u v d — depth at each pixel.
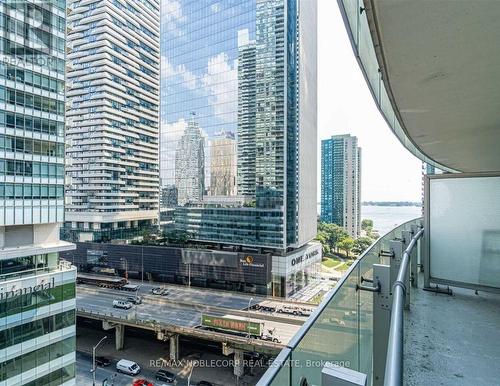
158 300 27.22
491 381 1.38
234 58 33.16
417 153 4.93
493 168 5.54
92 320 26.16
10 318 10.99
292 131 31.67
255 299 27.77
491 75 1.90
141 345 22.91
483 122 2.74
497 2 1.29
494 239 2.56
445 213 2.81
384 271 1.72
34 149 12.55
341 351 1.28
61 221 13.68
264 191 31.14
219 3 34.25
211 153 34.81
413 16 1.44
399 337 0.91
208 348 22.27
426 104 2.39
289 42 30.69
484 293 2.59
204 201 35.22
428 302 2.44
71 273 13.22
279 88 30.34
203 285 32.44
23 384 11.24
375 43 1.73
